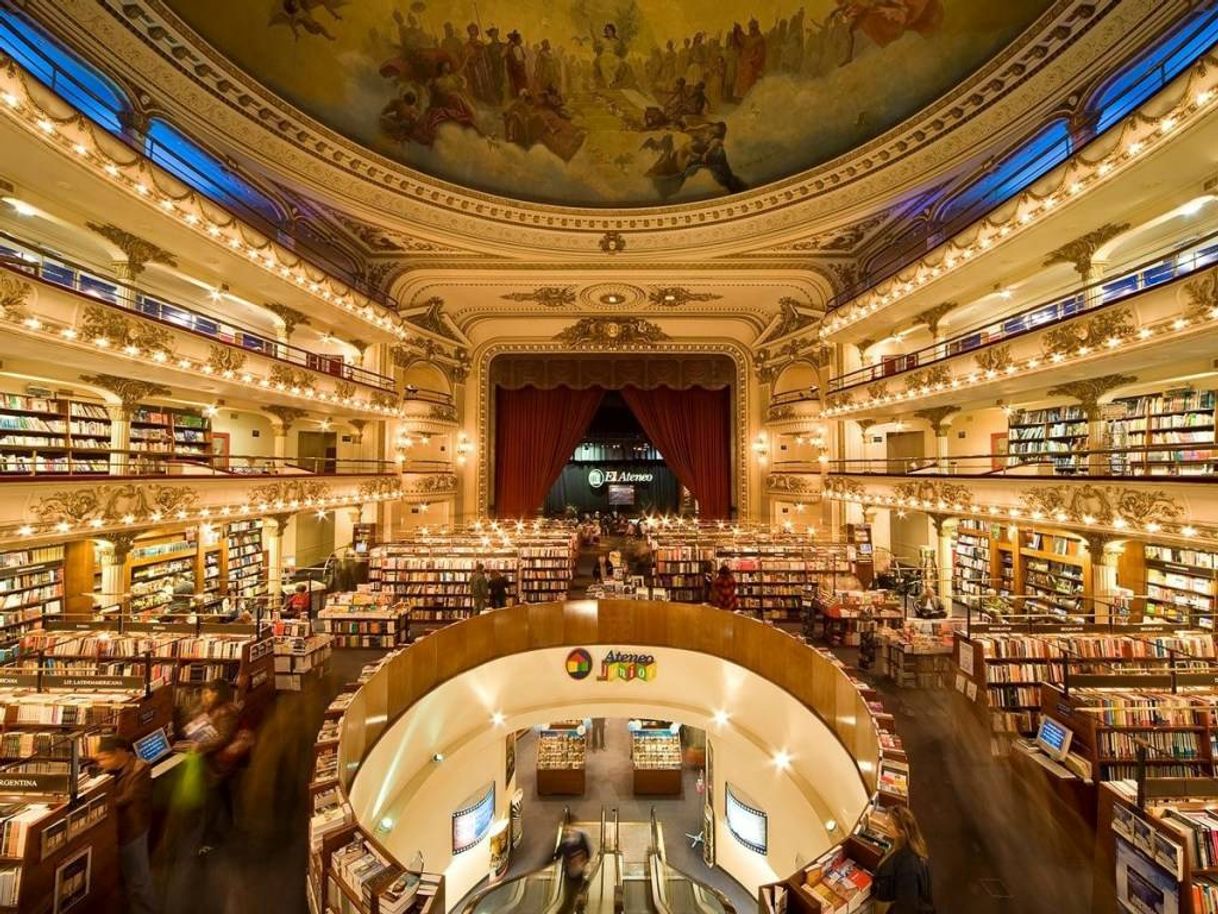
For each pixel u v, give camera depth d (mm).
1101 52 8102
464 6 10789
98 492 7461
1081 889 4383
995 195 10508
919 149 10664
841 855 3852
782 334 17375
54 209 7719
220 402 11539
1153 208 7457
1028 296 10547
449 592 11453
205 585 11125
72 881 3877
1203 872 3742
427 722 7656
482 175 13062
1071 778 5270
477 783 8531
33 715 5277
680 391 20719
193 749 5262
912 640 8133
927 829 5074
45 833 3699
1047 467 9578
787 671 7961
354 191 11922
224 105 9656
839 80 10977
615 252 14352
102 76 8266
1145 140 6398
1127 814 4227
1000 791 5621
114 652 6883
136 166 7598
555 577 12672
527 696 9406
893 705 7457
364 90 11023
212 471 10273
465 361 19125
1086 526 7742
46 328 6520
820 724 7000
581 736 10750
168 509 8570
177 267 9688
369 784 6008
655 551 12781
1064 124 8961
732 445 19828
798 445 18297
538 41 11586
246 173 10727
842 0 10055
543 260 14664
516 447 20656
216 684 5844
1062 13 8055
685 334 19250
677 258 14305
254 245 9852
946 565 11609
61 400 8516
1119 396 9227
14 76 6023
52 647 6840
